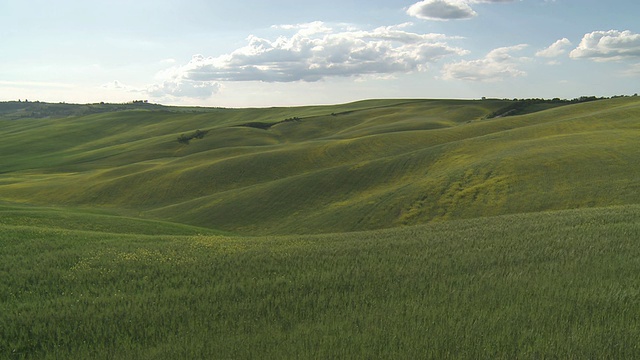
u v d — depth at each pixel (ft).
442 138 314.55
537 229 65.51
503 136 238.27
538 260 47.50
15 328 37.63
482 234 65.98
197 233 139.95
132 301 43.37
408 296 39.63
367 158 289.53
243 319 37.04
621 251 47.83
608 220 67.62
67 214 140.56
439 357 27.30
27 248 68.69
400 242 64.75
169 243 75.15
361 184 200.03
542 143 196.44
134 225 136.26
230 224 186.60
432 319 33.24
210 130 501.15
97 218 140.46
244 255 61.21
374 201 168.04
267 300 41.29
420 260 51.85
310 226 164.35
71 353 33.01
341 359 27.99
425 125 437.17
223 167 286.25
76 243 74.18
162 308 40.47
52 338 35.53
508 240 58.75
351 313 36.42
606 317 30.96
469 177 166.40
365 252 58.59
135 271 54.80
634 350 26.27
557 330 29.30
